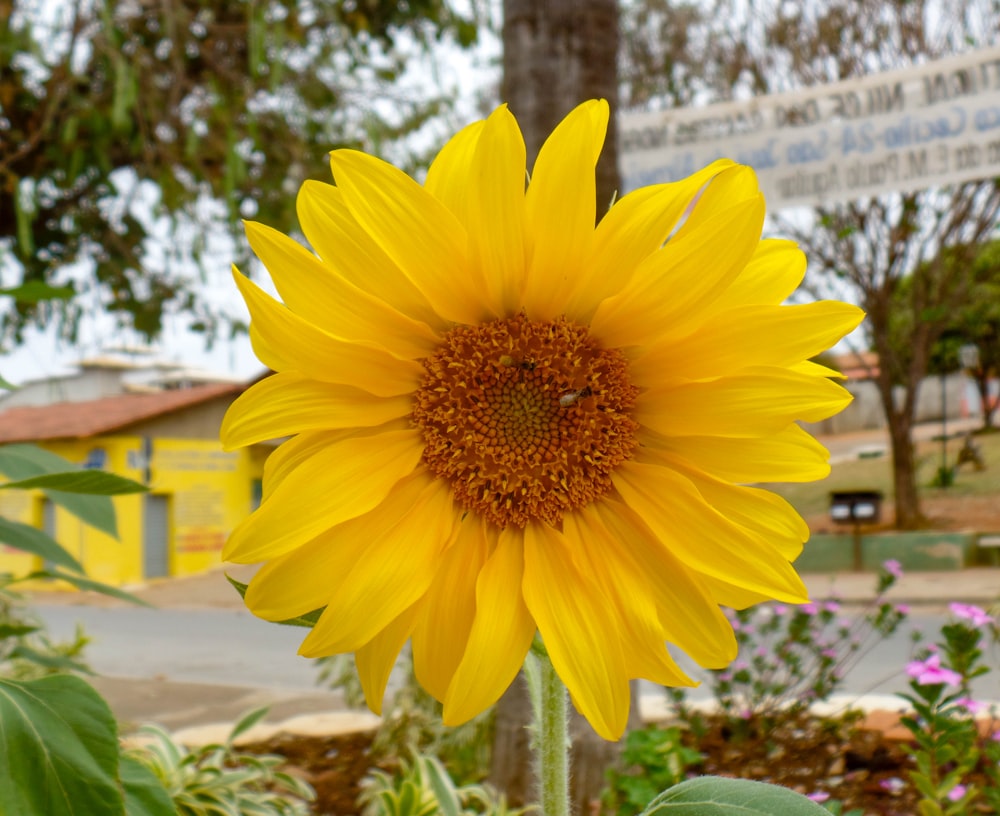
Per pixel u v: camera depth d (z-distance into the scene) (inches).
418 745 170.6
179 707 253.6
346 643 47.5
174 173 217.3
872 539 561.3
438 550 51.7
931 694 109.4
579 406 54.0
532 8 134.5
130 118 210.8
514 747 137.8
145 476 821.9
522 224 50.9
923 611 415.2
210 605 633.0
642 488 53.1
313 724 196.7
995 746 111.6
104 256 241.6
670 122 247.4
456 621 52.1
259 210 246.8
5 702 54.4
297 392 50.7
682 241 50.2
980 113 241.0
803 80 562.6
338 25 222.1
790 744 160.2
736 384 51.4
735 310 50.6
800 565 577.3
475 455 53.5
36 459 82.5
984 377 1091.9
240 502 897.5
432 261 50.5
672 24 594.2
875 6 544.4
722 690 167.5
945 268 629.0
